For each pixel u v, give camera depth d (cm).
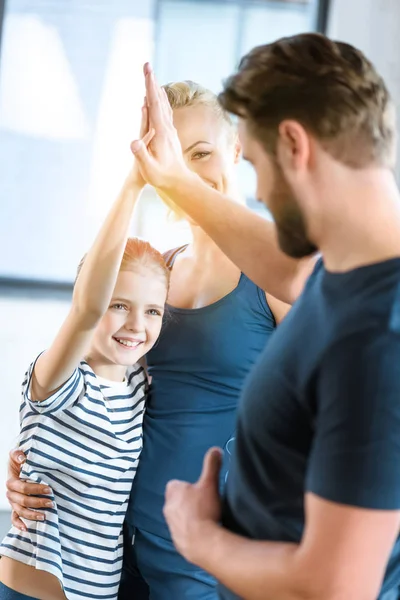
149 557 169
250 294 168
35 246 453
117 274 155
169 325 172
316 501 96
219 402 169
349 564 94
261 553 105
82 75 447
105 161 453
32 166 449
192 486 124
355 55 109
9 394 394
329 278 107
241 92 109
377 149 106
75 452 166
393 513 94
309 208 107
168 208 177
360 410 95
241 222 156
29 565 163
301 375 103
